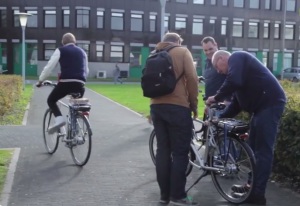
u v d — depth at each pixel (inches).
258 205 213.9
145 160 303.9
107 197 223.3
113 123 492.1
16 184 242.2
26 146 345.1
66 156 311.4
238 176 221.8
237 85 211.6
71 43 305.3
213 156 228.1
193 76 204.7
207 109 235.8
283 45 1948.8
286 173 254.4
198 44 1988.2
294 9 2156.7
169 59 204.1
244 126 217.6
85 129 280.8
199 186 245.4
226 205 216.1
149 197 224.4
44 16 1838.1
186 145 209.0
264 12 2092.8
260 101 215.6
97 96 905.5
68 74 296.8
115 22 1866.4
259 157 214.4
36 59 1856.5
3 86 556.1
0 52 1865.2
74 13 1814.7
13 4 1838.1
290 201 219.1
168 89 201.5
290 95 283.3
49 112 318.7
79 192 230.5
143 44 1907.0
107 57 1859.0
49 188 236.5
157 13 1915.6
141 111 627.2
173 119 205.3
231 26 2043.6
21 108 622.8
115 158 309.3
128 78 1840.6
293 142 236.5
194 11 1974.7
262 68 216.5
